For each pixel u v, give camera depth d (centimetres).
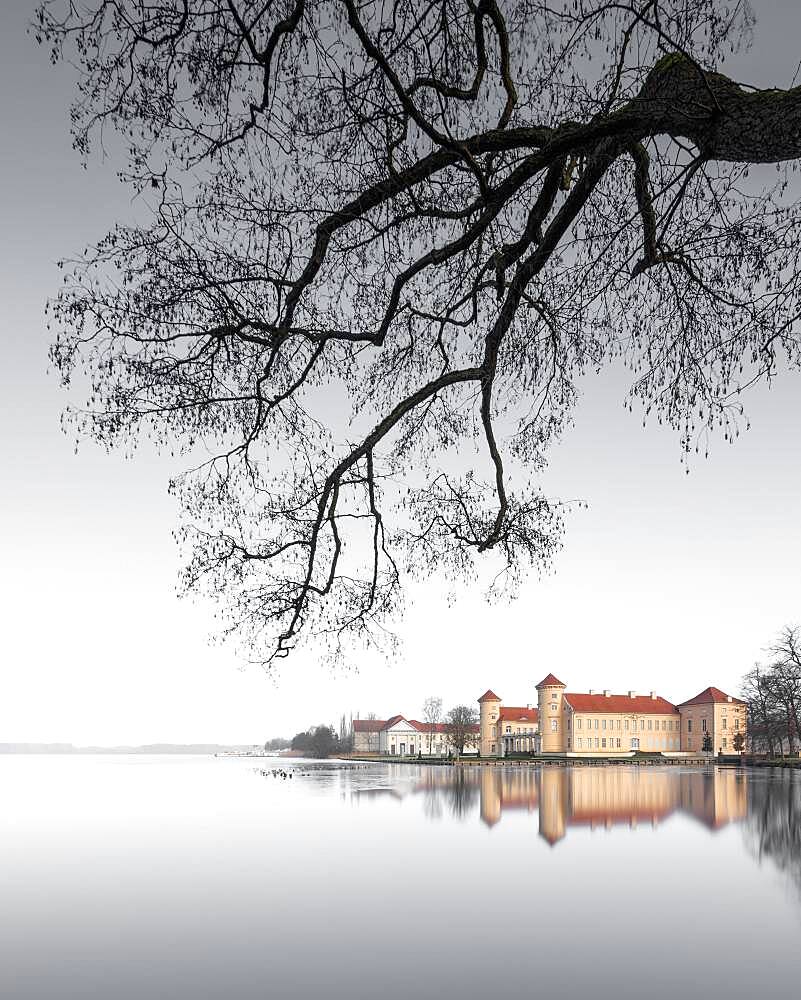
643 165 669
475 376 738
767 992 1122
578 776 7381
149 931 1474
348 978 1198
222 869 2080
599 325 766
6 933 1476
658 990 1134
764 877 1939
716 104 542
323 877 1958
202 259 661
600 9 579
